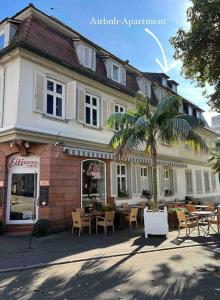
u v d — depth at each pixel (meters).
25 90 11.48
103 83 15.06
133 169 17.09
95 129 14.76
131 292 5.39
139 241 9.98
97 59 16.33
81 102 13.99
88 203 13.88
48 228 11.25
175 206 15.77
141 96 11.56
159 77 24.05
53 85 12.91
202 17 9.35
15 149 11.91
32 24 12.76
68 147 12.72
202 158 27.17
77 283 5.93
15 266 7.12
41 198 11.67
